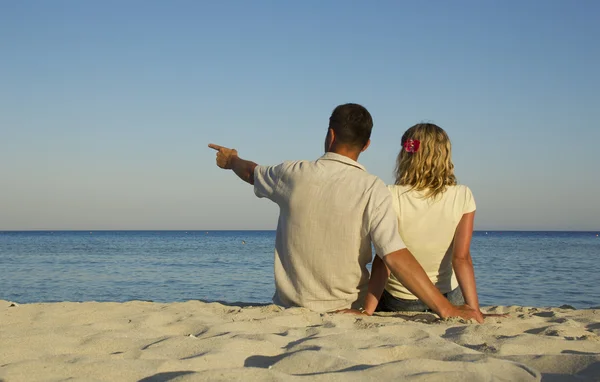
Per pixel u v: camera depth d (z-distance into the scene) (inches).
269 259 1136.2
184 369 79.5
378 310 153.8
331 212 134.1
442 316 128.6
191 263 982.4
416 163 142.8
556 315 154.6
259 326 116.6
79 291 526.6
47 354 93.4
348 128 136.3
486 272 721.0
